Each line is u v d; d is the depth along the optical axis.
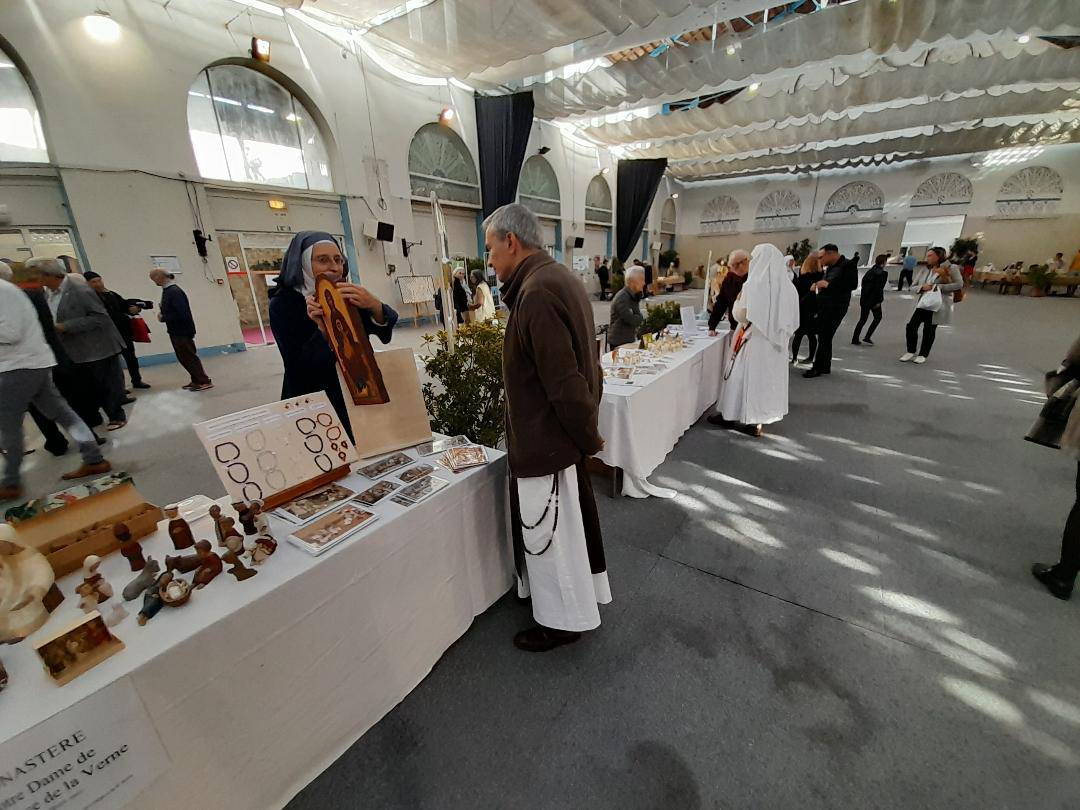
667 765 1.14
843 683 1.36
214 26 5.52
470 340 2.01
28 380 2.51
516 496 1.43
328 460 1.27
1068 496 2.35
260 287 6.72
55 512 0.98
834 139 11.36
